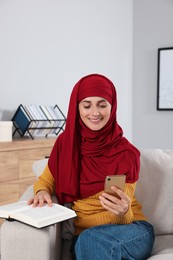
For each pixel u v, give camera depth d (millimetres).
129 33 4258
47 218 1200
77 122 1536
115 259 1177
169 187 1646
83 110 1489
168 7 4023
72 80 3609
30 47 3180
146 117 4246
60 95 3492
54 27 3396
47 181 1573
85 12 3713
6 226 1194
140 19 4219
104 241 1199
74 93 1514
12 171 2535
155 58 4141
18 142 2564
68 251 1488
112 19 4020
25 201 1431
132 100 4340
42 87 3305
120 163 1457
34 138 2922
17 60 3074
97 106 1476
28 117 2818
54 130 3111
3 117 2967
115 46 4074
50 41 3363
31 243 1170
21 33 3098
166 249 1469
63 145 1541
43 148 2770
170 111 4062
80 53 3676
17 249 1179
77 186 1486
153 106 4184
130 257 1236
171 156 1720
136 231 1314
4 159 2473
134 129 4348
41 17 3270
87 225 1452
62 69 3494
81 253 1228
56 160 1574
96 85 1473
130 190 1415
